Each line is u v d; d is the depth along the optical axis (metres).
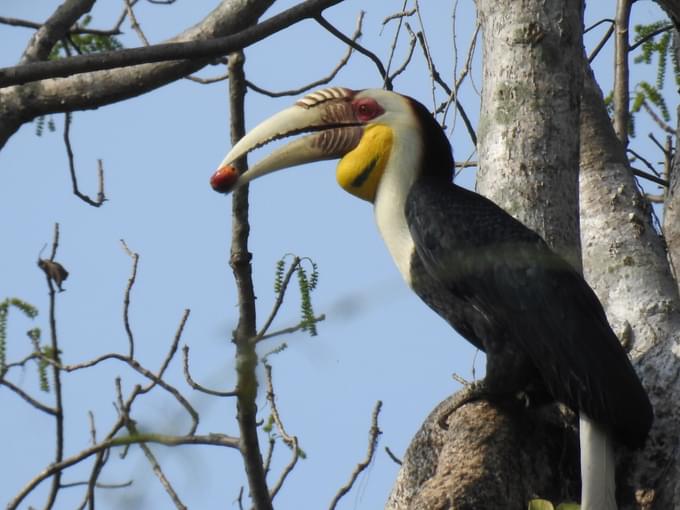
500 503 10.75
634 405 10.77
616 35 15.52
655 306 12.76
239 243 11.03
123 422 10.51
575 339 10.98
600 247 13.34
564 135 11.93
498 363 11.41
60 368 11.02
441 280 11.61
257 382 6.68
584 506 10.51
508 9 12.25
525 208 11.70
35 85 14.89
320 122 12.74
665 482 11.11
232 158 12.50
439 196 11.91
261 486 10.72
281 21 11.51
